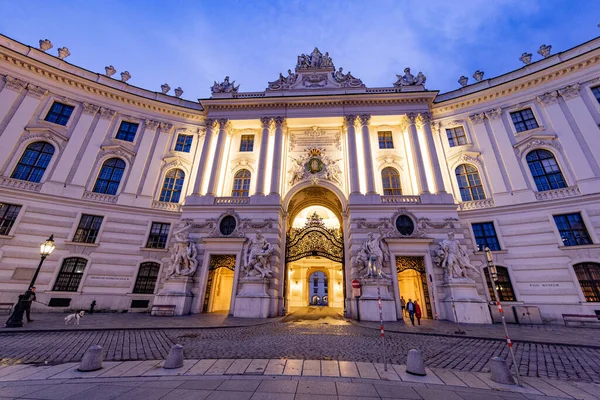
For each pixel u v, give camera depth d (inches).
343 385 223.8
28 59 828.6
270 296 724.0
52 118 855.1
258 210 822.5
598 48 764.6
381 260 716.7
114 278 780.6
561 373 271.1
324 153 962.7
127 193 869.2
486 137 879.7
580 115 765.9
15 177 764.0
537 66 872.9
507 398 205.8
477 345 401.7
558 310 655.8
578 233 687.1
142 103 984.3
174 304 691.4
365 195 831.7
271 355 318.0
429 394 209.5
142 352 327.9
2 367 260.7
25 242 719.1
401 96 954.1
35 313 665.6
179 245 768.9
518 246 736.3
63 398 188.4
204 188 908.0
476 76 983.6
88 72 941.2
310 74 1090.7
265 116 984.3
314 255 869.2
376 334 479.8
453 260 688.4
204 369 261.4
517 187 788.6
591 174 709.3
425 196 810.8
